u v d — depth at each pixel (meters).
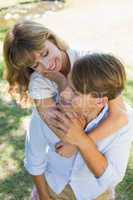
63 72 1.93
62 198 2.18
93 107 1.81
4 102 4.41
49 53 1.87
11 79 1.97
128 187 3.22
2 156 3.60
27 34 1.85
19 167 3.46
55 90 1.90
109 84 1.70
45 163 2.15
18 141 3.80
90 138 1.88
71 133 1.84
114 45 6.49
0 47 5.86
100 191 2.06
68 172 2.07
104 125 1.90
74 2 8.93
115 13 8.12
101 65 1.69
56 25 7.68
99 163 1.88
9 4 8.82
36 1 8.97
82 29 7.34
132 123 1.95
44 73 1.91
